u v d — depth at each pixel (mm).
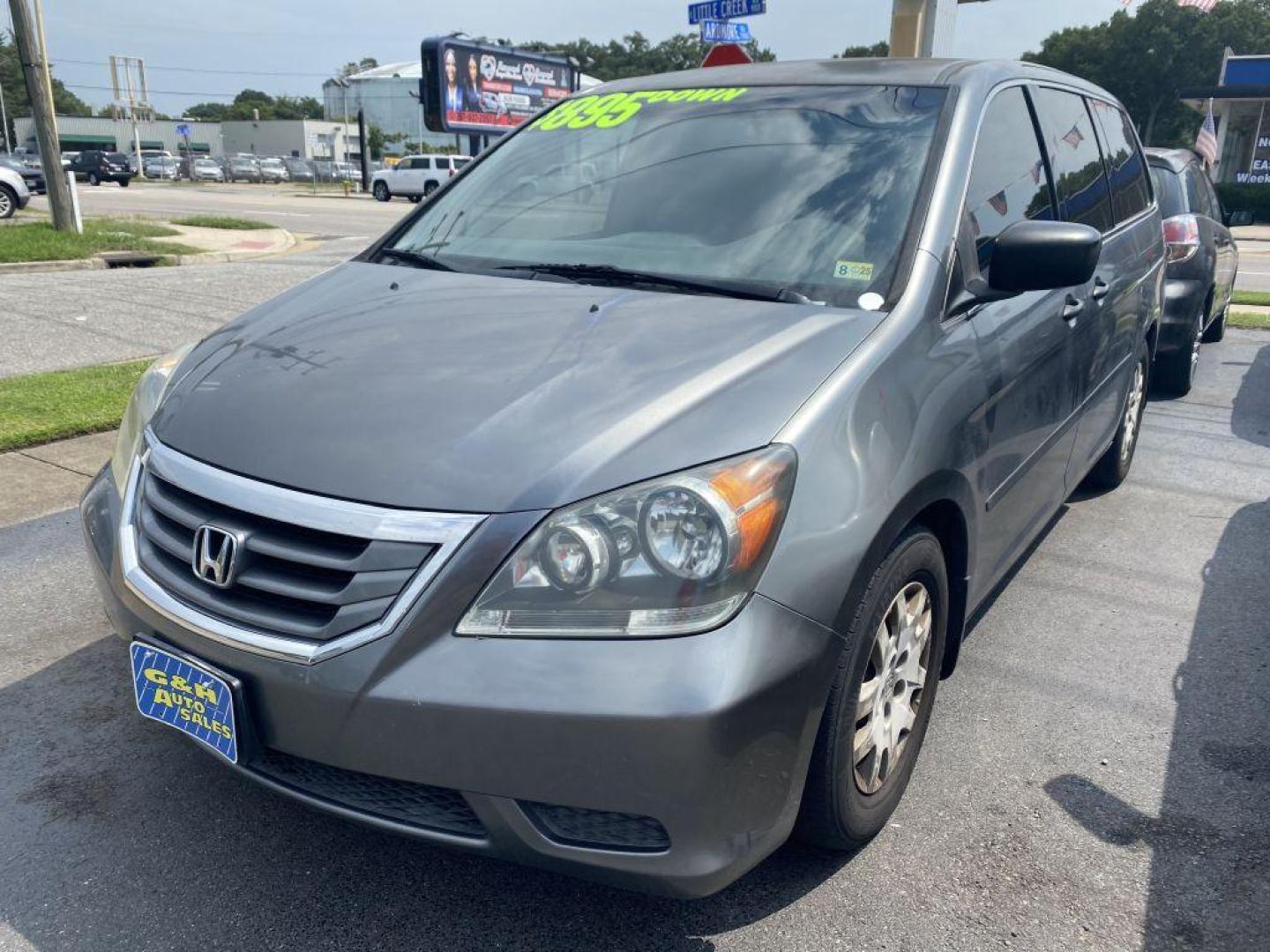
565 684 1833
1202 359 8805
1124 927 2279
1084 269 2645
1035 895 2379
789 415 2104
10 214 20422
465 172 3686
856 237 2719
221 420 2314
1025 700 3238
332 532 1979
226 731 2074
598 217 3133
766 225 2857
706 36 10000
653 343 2361
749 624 1901
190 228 19750
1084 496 5227
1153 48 60844
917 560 2377
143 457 2420
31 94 14641
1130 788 2789
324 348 2539
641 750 1825
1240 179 35281
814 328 2398
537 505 1923
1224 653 3561
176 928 2250
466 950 2201
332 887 2387
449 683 1868
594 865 1927
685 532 1887
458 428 2104
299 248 17547
